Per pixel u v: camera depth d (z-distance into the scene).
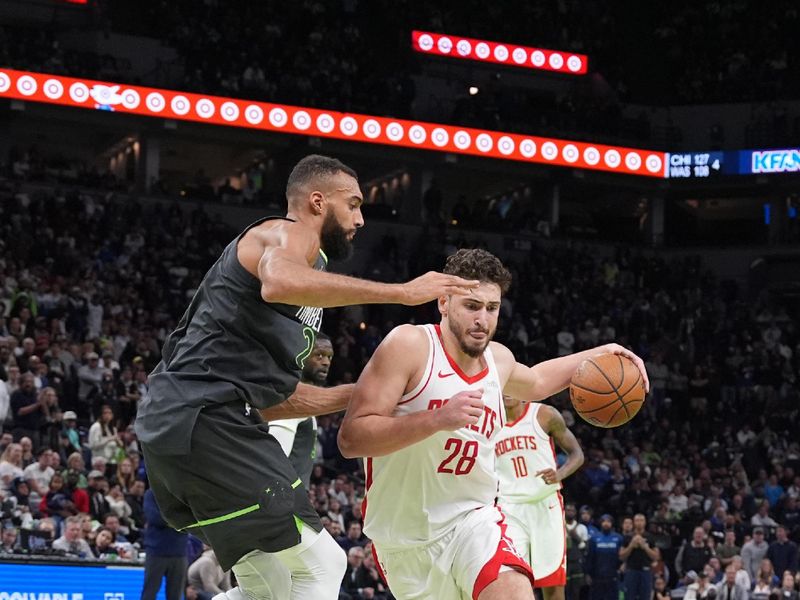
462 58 30.41
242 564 4.43
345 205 4.37
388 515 4.70
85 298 19.05
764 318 27.83
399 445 4.29
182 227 24.45
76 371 16.56
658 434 22.39
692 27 33.81
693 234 33.28
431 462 4.57
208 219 24.86
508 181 32.50
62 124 27.25
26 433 13.62
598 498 18.03
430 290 3.93
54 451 13.33
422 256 26.78
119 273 21.69
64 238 21.66
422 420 4.21
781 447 22.50
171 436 4.08
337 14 31.02
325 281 3.88
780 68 32.22
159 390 4.18
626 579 14.46
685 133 32.66
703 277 29.56
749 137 30.84
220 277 4.20
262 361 4.19
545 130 30.06
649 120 32.50
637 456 20.67
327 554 4.47
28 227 21.84
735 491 19.66
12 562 9.19
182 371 4.18
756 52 33.06
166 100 25.25
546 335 25.16
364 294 3.88
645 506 18.22
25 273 18.89
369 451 4.36
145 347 18.48
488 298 4.50
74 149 29.52
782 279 30.67
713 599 14.84
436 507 4.64
